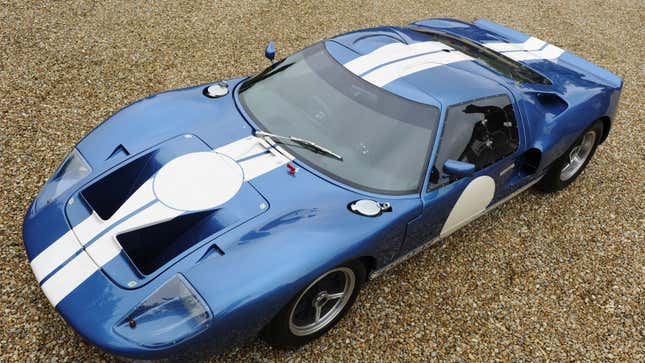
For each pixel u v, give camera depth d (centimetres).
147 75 555
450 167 311
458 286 365
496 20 845
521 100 384
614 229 444
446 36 438
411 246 328
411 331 324
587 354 327
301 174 299
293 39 676
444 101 333
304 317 287
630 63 757
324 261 254
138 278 237
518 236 423
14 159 417
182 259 245
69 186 287
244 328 238
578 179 505
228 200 275
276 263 244
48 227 264
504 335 332
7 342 279
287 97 346
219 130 324
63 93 508
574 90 437
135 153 303
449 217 340
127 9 690
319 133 322
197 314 224
